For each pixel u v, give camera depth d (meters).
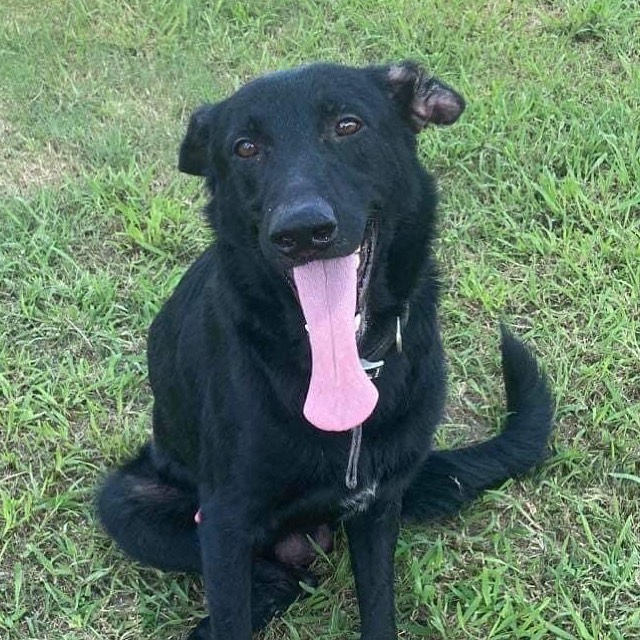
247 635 1.04
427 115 1.05
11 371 1.31
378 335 1.01
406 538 1.17
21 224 1.47
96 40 1.79
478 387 1.29
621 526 1.14
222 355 1.02
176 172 1.54
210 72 1.71
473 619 1.08
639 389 1.26
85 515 1.19
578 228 1.43
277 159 0.96
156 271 1.43
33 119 1.65
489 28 1.73
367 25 1.75
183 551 1.11
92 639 1.10
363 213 0.95
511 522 1.17
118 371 1.32
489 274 1.38
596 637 1.05
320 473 1.01
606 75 1.65
